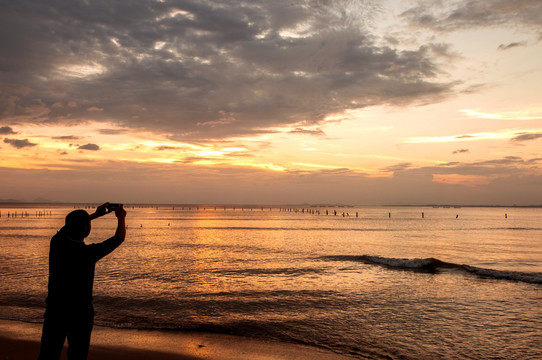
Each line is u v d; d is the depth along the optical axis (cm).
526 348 944
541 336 1034
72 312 418
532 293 1581
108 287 1706
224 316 1236
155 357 828
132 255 2950
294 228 7362
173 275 2038
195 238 4825
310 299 1483
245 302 1433
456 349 934
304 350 902
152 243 4075
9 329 1031
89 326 433
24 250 3278
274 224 9119
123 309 1326
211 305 1386
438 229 7131
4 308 1312
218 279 1928
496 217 15112
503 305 1380
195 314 1260
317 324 1145
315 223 9725
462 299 1476
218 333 1041
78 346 425
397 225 8750
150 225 8388
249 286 1745
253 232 6141
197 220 11350
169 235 5381
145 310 1312
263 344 945
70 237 436
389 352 909
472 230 6869
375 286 1747
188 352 866
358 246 3841
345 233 5941
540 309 1322
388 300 1463
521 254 3266
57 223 8775
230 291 1631
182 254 3036
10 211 18925
